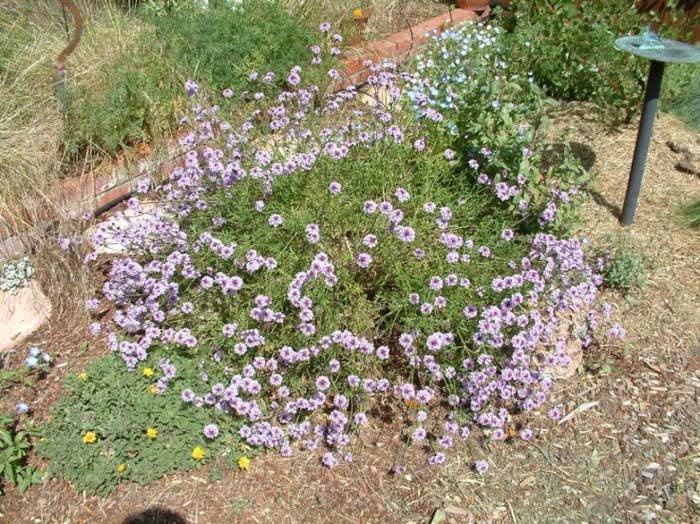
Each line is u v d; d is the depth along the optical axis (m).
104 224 1.80
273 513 1.31
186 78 2.14
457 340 1.52
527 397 1.52
